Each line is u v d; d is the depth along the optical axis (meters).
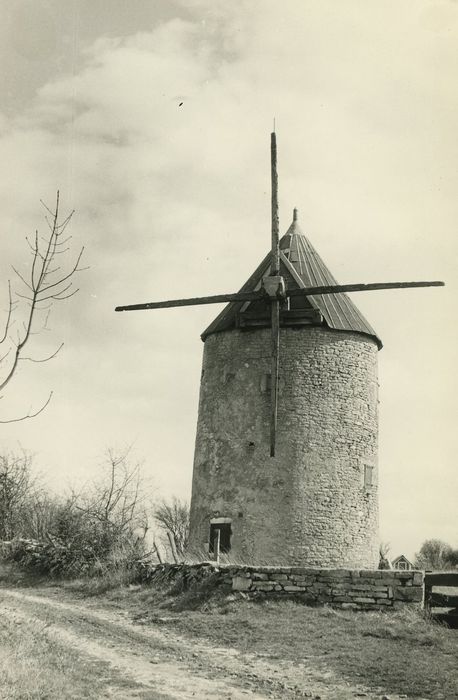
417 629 12.66
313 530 20.02
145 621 15.08
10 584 22.11
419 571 14.15
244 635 13.21
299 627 13.31
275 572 15.30
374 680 10.20
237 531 20.44
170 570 17.95
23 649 10.85
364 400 21.61
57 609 16.88
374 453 21.73
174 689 9.77
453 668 10.56
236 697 9.38
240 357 21.77
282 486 20.30
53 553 22.88
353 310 22.30
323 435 20.70
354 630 12.81
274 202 22.00
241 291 22.86
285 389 20.95
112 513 23.25
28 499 30.05
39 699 8.49
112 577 19.59
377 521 21.50
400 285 20.58
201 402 22.59
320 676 10.51
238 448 21.06
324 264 23.33
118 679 10.20
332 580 14.74
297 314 21.28
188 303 21.89
